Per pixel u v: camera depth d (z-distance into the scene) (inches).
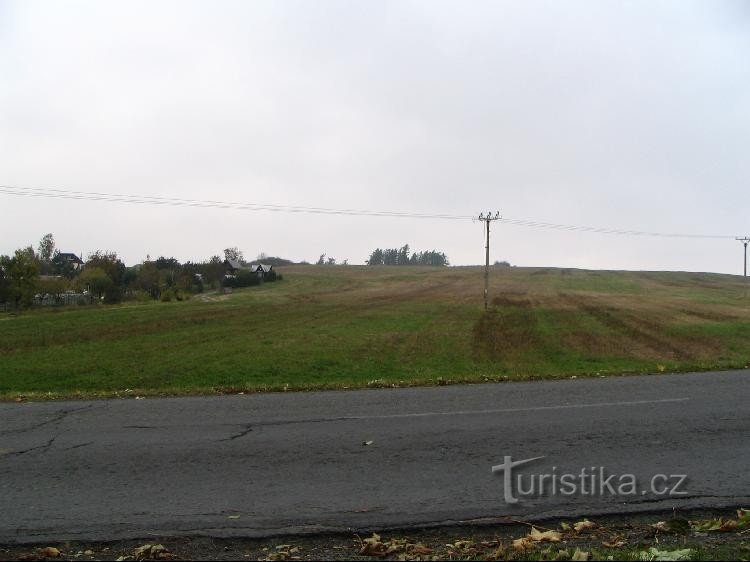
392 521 239.0
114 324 1779.0
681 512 245.6
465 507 250.1
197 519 241.0
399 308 2335.1
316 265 6092.5
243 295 3282.5
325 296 3085.6
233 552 217.3
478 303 2529.5
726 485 269.0
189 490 268.4
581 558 198.2
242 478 281.6
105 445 333.4
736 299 2854.3
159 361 1071.0
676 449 315.0
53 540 226.1
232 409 420.5
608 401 426.0
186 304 2674.7
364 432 352.5
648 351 1190.9
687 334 1486.2
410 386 520.1
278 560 209.6
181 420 388.2
